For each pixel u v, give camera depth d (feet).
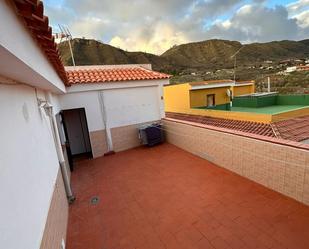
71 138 29.81
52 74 11.31
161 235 11.66
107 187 18.33
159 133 28.71
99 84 25.11
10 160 6.17
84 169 23.09
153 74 29.53
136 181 18.86
